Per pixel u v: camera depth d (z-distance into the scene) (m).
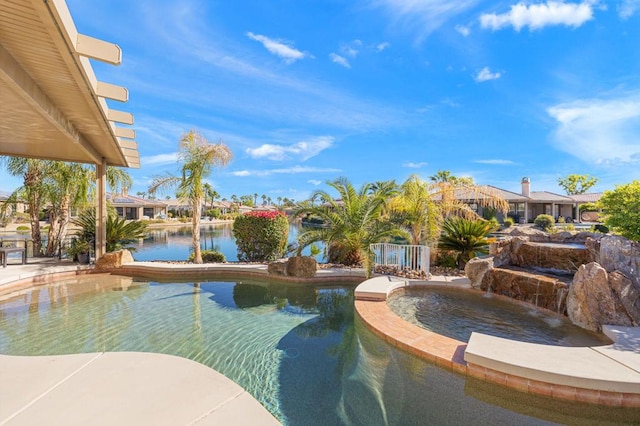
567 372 2.99
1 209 11.90
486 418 2.91
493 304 6.00
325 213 9.42
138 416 1.73
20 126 6.42
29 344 4.46
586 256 6.01
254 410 1.80
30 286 7.82
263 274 8.67
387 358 4.12
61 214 11.26
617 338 3.82
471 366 3.40
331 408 3.07
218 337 4.77
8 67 3.89
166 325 5.25
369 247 8.30
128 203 38.19
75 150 8.41
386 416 2.94
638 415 2.80
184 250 14.63
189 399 1.88
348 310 6.11
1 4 2.98
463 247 9.17
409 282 7.04
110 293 7.26
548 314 5.40
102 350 4.31
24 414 1.73
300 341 4.64
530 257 6.84
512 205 31.89
